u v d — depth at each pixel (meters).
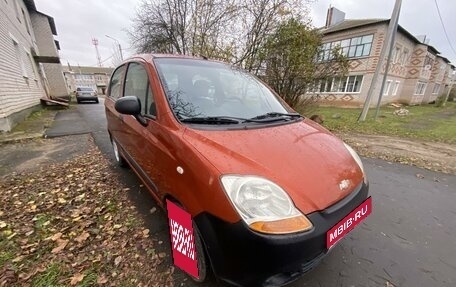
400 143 6.71
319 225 1.45
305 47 8.33
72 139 6.20
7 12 9.46
